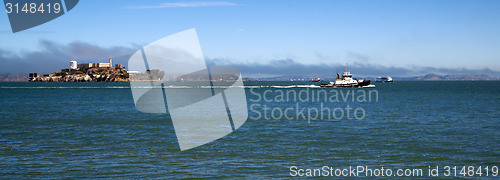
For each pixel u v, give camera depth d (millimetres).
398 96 110375
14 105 71750
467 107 66125
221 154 23844
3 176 18641
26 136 31000
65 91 149000
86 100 88875
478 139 29531
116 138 30016
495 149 25484
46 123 40562
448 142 28203
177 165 21094
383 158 22953
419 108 63656
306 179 18641
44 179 18281
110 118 45594
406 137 30641
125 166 20766
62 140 29016
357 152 24672
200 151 24719
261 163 21641
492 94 123000
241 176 19047
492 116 49219
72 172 19531
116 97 102938
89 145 26844
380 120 43688
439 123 40719
